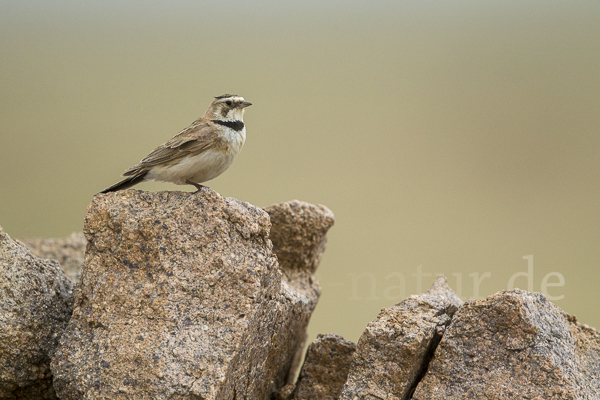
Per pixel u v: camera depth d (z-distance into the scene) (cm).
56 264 1059
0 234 998
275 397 1149
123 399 877
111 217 980
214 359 886
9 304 955
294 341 1226
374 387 961
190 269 948
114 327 923
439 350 940
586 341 1012
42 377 962
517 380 897
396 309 1031
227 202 992
